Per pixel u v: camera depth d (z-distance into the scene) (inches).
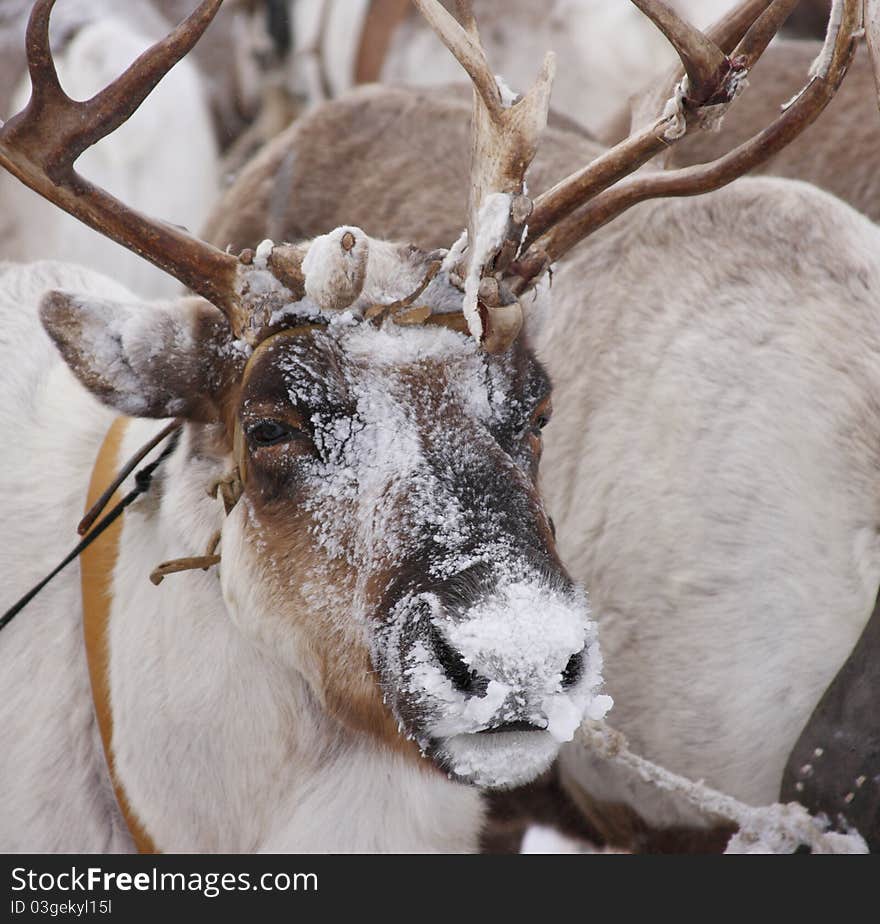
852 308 442.9
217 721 369.4
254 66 955.3
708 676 433.1
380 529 330.0
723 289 459.2
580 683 319.3
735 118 679.7
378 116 597.6
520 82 968.9
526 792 490.6
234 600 354.3
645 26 927.7
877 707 385.7
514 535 324.2
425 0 325.4
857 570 414.9
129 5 935.0
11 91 935.0
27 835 382.0
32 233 796.6
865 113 654.5
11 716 385.4
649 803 456.1
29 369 427.5
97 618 377.1
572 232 354.3
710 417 442.3
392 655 324.5
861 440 422.9
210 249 346.0
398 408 335.3
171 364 357.7
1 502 402.9
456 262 342.3
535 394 354.3
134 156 799.7
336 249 321.7
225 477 358.3
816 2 1016.9
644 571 444.8
